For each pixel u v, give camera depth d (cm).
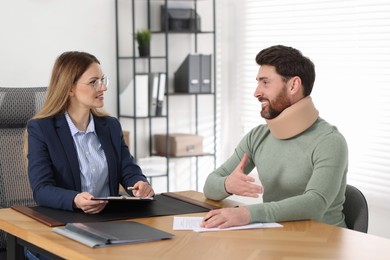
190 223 256
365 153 447
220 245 225
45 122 306
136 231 237
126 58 507
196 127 559
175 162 554
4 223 259
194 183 566
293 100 291
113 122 329
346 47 456
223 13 551
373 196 443
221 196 296
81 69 306
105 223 248
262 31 521
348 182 458
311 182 275
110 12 511
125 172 326
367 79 444
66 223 252
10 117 359
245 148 319
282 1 502
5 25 462
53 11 482
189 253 215
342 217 295
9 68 466
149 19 529
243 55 539
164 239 231
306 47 485
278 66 288
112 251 216
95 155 316
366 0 443
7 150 354
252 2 529
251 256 212
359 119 450
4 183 350
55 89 310
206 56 531
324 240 232
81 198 271
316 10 477
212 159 570
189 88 526
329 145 281
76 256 215
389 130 432
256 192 285
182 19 528
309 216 265
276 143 302
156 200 299
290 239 234
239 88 545
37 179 293
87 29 500
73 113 314
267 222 257
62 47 489
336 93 465
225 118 558
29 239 242
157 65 541
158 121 544
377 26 437
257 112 530
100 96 310
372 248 223
